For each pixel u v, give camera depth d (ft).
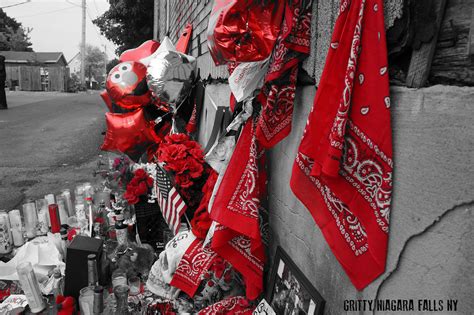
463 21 3.32
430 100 3.52
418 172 3.67
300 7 5.46
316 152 4.53
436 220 3.49
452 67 3.42
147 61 13.69
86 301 7.90
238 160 6.43
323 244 5.59
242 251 7.02
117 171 15.24
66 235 10.21
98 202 12.96
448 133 3.34
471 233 3.17
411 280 3.81
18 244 11.50
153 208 10.73
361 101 4.08
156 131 14.21
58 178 20.33
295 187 4.88
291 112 6.14
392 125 3.99
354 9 4.09
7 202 16.61
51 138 31.91
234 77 6.48
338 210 4.61
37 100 72.54
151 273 8.91
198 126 15.62
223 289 8.27
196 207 9.48
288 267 6.34
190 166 9.27
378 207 4.09
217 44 5.60
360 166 4.17
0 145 28.71
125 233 10.27
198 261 8.29
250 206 6.31
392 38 3.96
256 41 5.51
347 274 4.59
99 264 8.87
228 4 5.40
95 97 88.94
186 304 8.28
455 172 3.29
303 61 5.98
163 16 38.37
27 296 8.37
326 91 4.44
